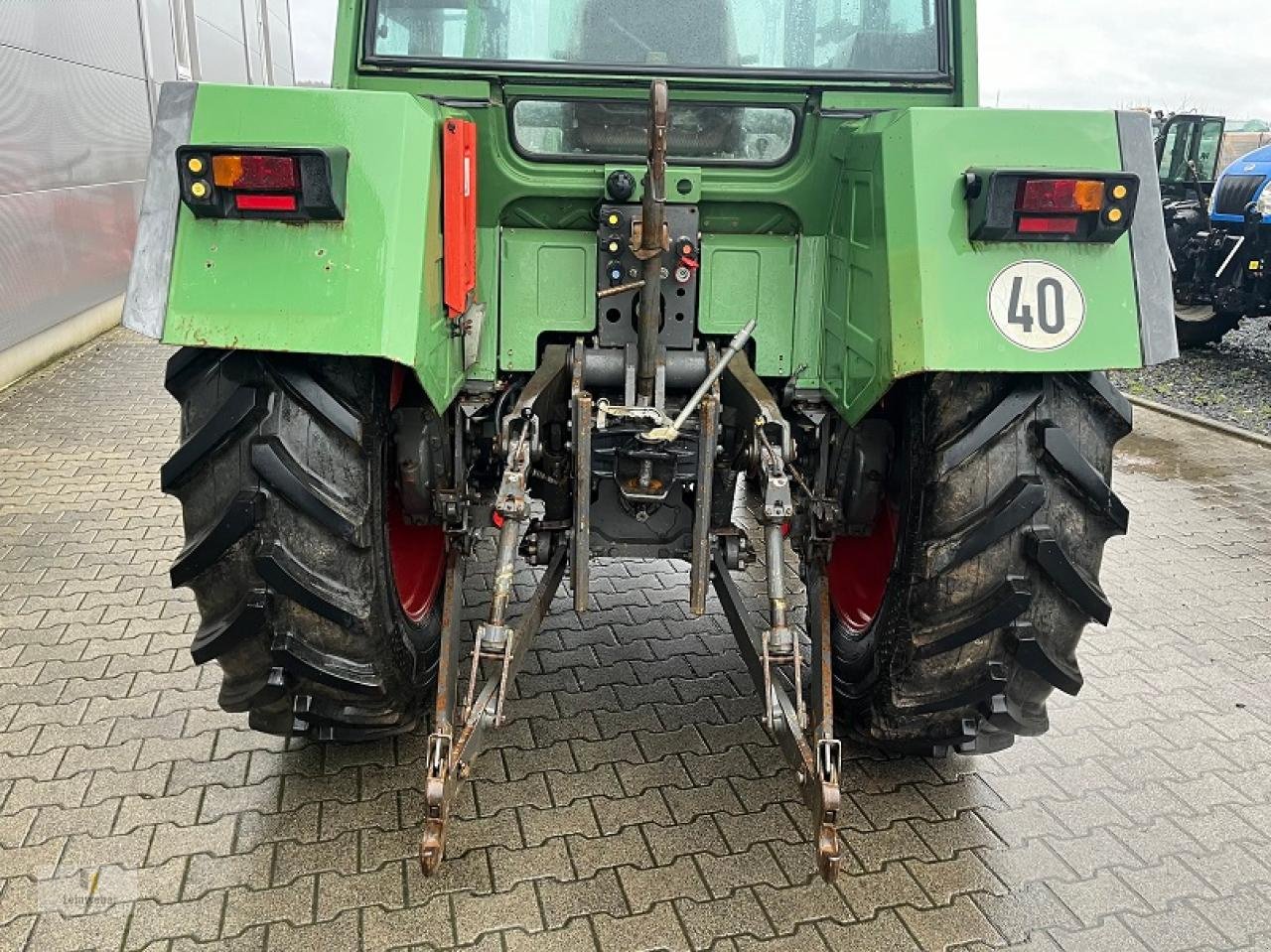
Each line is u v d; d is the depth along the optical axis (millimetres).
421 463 2742
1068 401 2336
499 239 2891
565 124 2818
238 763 2975
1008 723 2584
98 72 9180
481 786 2904
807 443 2959
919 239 2188
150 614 3838
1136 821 2881
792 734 2395
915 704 2564
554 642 3711
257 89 2121
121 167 9773
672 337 2893
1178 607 4254
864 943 2412
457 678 2674
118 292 9641
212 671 3459
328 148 2010
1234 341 10281
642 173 2734
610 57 2760
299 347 2053
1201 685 3629
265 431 2219
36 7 7801
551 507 2930
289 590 2285
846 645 2926
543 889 2531
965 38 2791
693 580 2619
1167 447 6594
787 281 2914
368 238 2076
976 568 2369
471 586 4117
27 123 7625
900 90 2787
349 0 2699
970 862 2691
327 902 2471
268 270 2066
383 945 2354
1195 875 2680
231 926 2391
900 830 2799
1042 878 2646
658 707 3324
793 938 2420
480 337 2811
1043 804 2934
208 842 2658
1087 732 3314
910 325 2176
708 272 2910
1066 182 2088
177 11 11555
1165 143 11008
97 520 4750
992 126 2232
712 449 2525
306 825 2729
